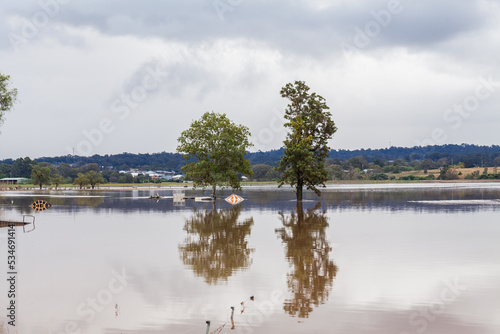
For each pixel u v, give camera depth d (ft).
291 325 64.28
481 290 79.30
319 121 284.20
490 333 60.64
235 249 120.98
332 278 88.43
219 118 321.52
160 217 206.28
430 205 259.19
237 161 318.45
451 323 64.28
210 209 247.70
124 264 103.65
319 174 277.85
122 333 63.10
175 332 62.95
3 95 193.16
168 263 104.06
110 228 166.91
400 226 163.43
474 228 156.66
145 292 81.10
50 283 88.07
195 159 364.38
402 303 72.95
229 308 71.87
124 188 631.15
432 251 114.42
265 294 78.79
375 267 97.04
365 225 167.32
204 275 92.32
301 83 288.10
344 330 62.13
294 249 119.75
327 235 143.23
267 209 242.99
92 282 88.33
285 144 287.28
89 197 384.68
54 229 165.07
